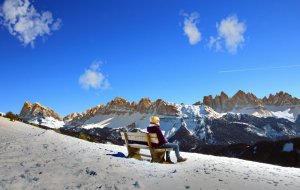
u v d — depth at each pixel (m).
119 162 11.34
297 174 10.96
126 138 14.97
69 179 8.57
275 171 11.43
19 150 12.96
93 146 17.17
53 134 22.55
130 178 8.93
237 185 8.39
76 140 20.17
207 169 10.88
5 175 8.64
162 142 13.59
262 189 8.04
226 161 14.14
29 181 8.20
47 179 8.46
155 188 8.05
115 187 7.93
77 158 11.53
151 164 11.70
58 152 12.91
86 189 7.72
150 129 13.78
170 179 9.04
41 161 10.73
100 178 8.76
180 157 13.57
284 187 8.30
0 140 17.06
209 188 8.06
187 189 7.98
